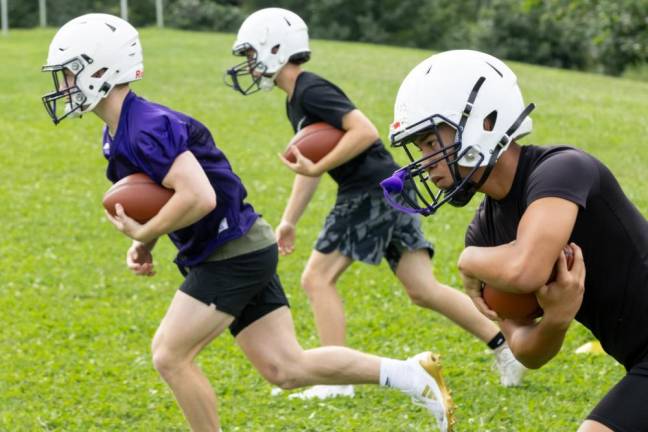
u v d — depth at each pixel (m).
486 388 7.88
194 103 25.42
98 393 8.15
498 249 4.09
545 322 4.26
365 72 30.45
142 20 57.75
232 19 57.62
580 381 7.94
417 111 4.20
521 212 4.29
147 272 6.88
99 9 57.16
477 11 67.88
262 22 7.84
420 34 62.84
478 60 4.25
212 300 6.20
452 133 4.22
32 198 16.86
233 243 6.22
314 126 7.80
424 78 4.23
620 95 28.28
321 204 16.08
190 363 6.30
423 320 10.06
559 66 53.44
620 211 4.25
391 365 6.61
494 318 4.46
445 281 11.52
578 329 9.38
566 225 4.01
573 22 49.88
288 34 7.84
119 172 6.02
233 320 6.34
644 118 23.50
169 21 57.44
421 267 8.02
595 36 46.31
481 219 4.59
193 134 6.08
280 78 7.98
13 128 22.88
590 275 4.29
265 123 23.06
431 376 6.64
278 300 6.55
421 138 4.30
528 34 53.62
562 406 7.36
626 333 4.32
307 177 8.30
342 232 7.91
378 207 7.83
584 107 25.03
